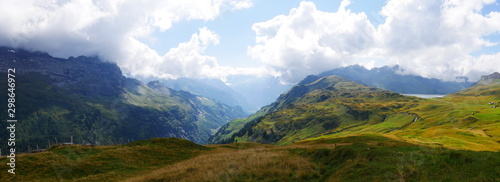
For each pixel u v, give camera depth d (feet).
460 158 58.13
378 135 269.23
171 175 99.45
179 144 218.18
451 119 535.60
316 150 101.96
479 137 274.36
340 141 257.75
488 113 514.68
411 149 76.13
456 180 49.34
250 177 81.10
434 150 71.36
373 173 62.28
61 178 123.44
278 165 89.56
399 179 55.62
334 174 70.38
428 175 54.80
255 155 125.29
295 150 139.54
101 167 140.46
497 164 51.24
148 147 189.26
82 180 116.88
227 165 101.35
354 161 73.82
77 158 149.59
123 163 151.43
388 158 69.87
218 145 256.93
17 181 116.98
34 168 131.75
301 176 74.54
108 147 187.11
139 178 106.73
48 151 166.30
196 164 120.26
